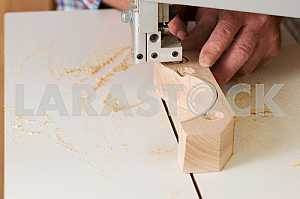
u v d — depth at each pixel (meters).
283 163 0.99
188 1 0.95
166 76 1.11
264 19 1.17
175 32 1.07
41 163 0.99
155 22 0.99
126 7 1.42
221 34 1.13
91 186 0.95
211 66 1.14
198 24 1.23
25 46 1.30
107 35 1.34
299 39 1.37
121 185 0.95
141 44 1.01
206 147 0.95
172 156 1.00
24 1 2.17
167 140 1.04
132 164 0.99
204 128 0.96
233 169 0.98
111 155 1.01
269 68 1.23
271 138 1.04
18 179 0.96
